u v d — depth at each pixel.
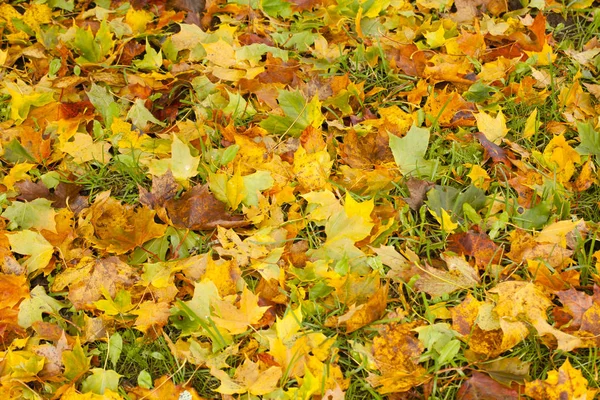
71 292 2.79
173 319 2.76
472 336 2.71
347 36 3.29
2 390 2.67
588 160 2.92
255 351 2.73
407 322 2.75
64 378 2.69
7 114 3.11
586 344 2.68
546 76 3.16
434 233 2.90
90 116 3.09
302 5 3.34
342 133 3.07
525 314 2.72
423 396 2.66
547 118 3.10
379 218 2.88
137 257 2.85
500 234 2.88
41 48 3.27
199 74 3.21
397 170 2.97
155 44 3.30
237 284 2.80
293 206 2.92
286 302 2.78
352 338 2.75
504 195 2.95
